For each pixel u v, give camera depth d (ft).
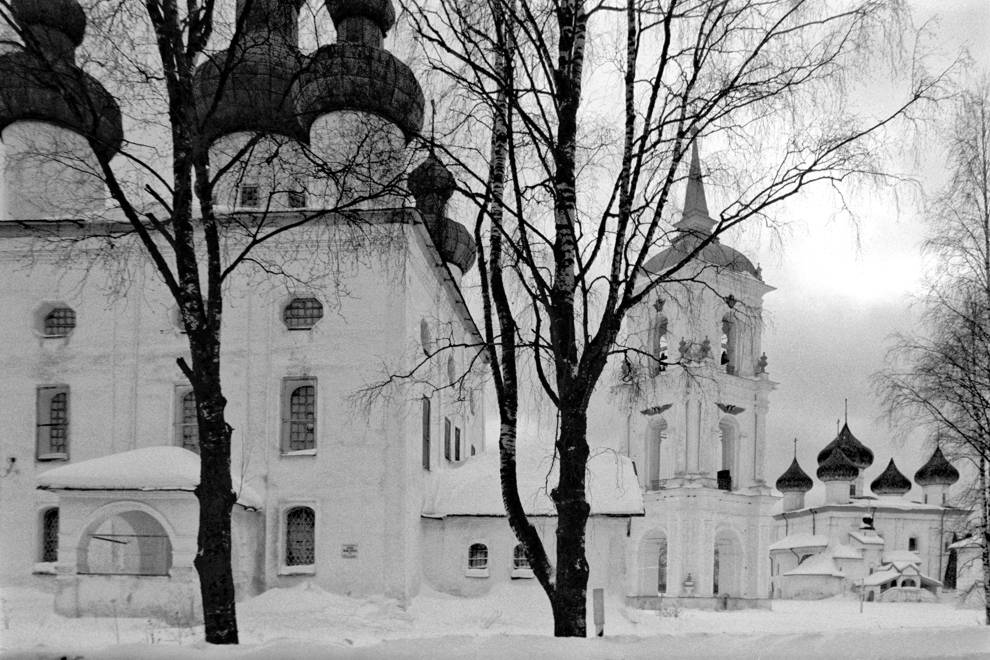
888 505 273.33
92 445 90.38
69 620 74.49
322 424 88.94
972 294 79.41
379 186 46.80
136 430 90.27
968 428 83.66
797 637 34.68
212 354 41.70
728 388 181.27
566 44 41.68
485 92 39.65
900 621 125.59
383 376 87.86
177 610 75.82
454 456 118.32
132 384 90.94
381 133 46.52
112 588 76.59
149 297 92.07
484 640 33.88
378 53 56.54
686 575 169.37
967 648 33.32
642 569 179.83
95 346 91.81
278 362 90.22
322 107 50.03
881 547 256.32
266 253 90.48
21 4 87.76
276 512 87.76
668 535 172.86
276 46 49.03
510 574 94.17
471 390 57.82
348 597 84.28
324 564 86.48
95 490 77.71
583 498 40.65
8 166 77.56
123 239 84.48
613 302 41.32
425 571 96.02
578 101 41.75
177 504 77.66
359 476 87.66
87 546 79.30
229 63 42.86
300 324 92.84
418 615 84.38
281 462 88.69
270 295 90.79
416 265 92.89
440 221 54.85
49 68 41.52
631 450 187.62
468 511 95.81
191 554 77.05
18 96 88.33
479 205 41.86
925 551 271.90
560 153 40.98
